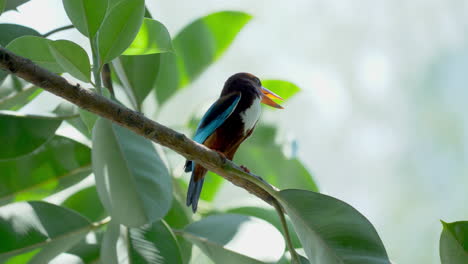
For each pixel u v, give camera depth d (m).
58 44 3.21
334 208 3.33
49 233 3.64
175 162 5.30
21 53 3.45
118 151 3.61
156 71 4.45
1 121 3.76
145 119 3.28
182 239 4.20
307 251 3.36
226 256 3.69
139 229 3.70
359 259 3.20
